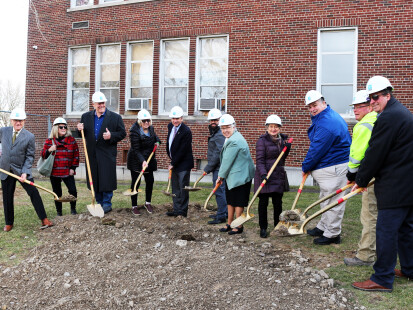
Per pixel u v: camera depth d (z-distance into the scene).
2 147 6.26
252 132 12.06
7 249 5.46
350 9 11.11
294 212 5.42
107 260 4.77
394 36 10.72
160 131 13.28
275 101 11.81
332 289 4.03
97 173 7.11
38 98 14.94
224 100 12.72
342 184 5.45
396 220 3.97
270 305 3.67
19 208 7.91
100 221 6.32
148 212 7.47
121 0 13.93
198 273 4.31
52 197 9.19
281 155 5.77
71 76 14.77
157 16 13.38
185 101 13.34
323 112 5.50
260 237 6.02
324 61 11.55
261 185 5.81
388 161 3.97
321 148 5.41
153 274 4.29
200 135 12.74
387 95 4.00
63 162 6.95
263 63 11.94
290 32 11.66
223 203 6.93
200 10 12.77
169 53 13.48
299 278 4.23
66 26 14.61
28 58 14.99
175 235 5.83
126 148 13.61
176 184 7.18
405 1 10.60
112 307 3.75
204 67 12.97
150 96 13.77
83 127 7.12
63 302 3.82
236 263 4.55
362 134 4.42
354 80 11.18
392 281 4.03
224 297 3.83
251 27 12.07
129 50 13.96
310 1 11.45
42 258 4.89
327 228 5.61
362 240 4.73
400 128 3.88
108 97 14.37
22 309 3.83
